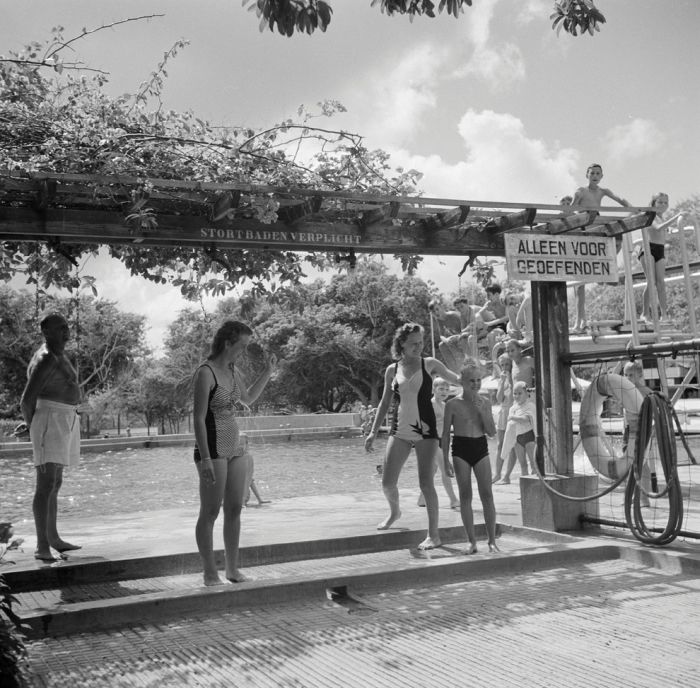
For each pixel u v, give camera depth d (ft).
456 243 26.66
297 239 24.64
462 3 18.38
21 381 152.46
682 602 17.30
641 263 41.68
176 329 189.37
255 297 27.86
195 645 15.11
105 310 161.89
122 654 14.66
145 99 23.12
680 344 23.07
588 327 47.14
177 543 23.71
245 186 21.66
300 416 131.44
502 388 44.21
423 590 18.95
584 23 20.66
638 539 22.91
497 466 41.93
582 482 26.17
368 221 25.26
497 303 60.23
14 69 21.95
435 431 24.07
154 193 22.00
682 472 41.93
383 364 176.55
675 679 12.67
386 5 18.29
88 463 79.77
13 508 45.98
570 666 13.43
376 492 38.70
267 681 13.10
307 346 167.02
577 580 19.63
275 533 25.18
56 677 13.47
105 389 183.42
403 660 13.97
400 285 175.73
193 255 27.14
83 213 22.48
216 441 19.52
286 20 16.92
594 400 30.04
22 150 20.98
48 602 18.84
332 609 17.46
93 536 26.32
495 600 17.83
